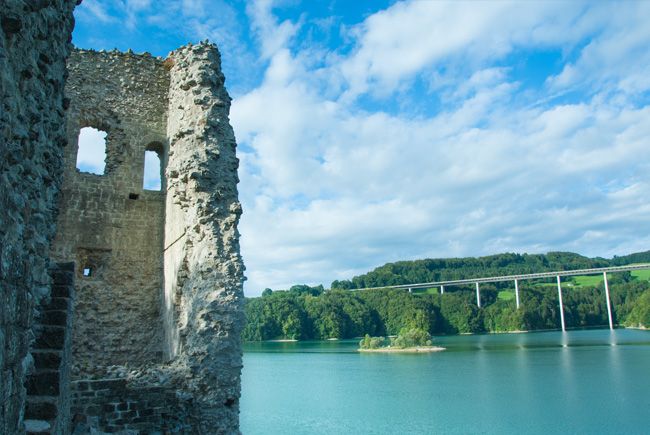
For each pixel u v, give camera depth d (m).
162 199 16.81
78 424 10.14
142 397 11.20
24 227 5.17
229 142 14.27
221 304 12.20
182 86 14.94
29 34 5.03
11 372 4.66
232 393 11.75
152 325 15.85
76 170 15.97
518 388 48.31
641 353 72.94
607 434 30.38
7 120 4.52
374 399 44.97
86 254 15.87
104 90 16.75
